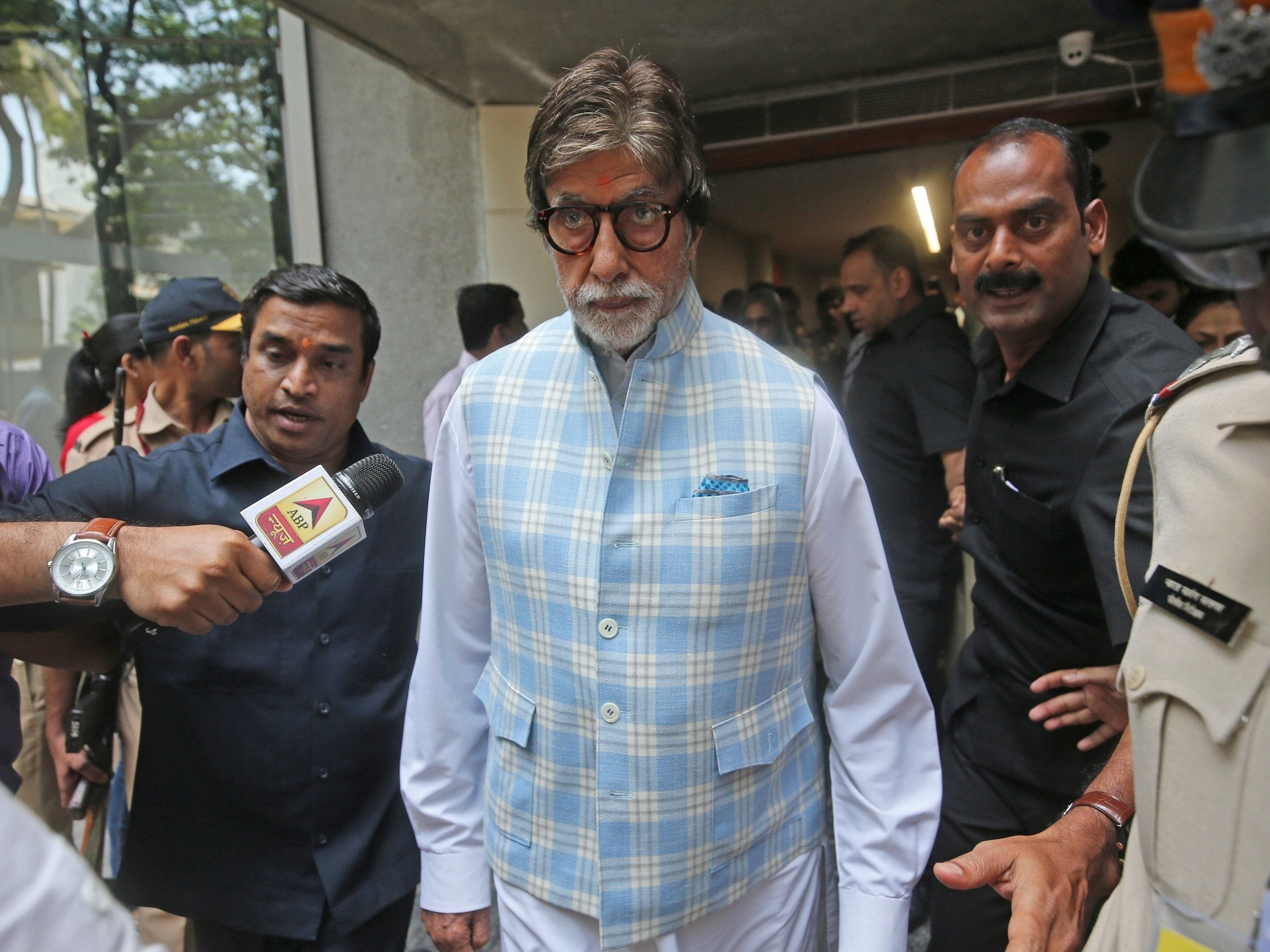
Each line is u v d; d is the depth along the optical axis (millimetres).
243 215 4488
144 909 1920
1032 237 1491
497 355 1422
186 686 1497
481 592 1447
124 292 4574
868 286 2764
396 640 1626
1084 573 1550
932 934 1814
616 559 1224
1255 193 612
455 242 4285
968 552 1776
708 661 1220
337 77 4316
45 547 1130
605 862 1209
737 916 1312
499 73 3801
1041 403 1573
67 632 1409
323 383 1578
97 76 4434
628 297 1222
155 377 2318
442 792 1439
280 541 1148
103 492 1498
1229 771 784
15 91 4445
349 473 1242
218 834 1531
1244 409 831
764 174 5191
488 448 1335
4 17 4387
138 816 1537
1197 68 636
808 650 1372
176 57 4406
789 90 4281
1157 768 852
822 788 1414
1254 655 776
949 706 1842
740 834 1260
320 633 1544
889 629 1325
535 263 4219
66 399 2961
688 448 1259
